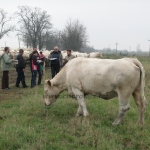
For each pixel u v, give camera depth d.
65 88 7.62
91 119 6.88
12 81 15.73
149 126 6.41
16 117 7.12
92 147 5.22
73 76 7.07
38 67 13.59
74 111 7.84
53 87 7.63
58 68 13.16
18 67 12.91
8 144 5.22
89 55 29.19
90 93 7.04
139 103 6.55
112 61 6.57
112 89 6.56
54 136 5.72
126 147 5.34
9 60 12.41
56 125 6.48
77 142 5.45
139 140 5.58
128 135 5.88
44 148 5.13
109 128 6.27
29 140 5.48
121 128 6.30
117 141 5.55
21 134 5.71
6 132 5.71
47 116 7.28
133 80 6.32
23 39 67.62
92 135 5.68
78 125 6.34
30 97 9.85
